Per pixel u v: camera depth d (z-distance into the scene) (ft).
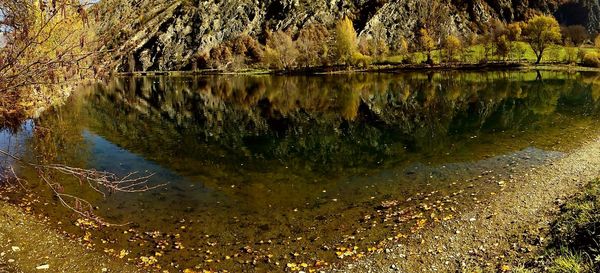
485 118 114.11
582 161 64.80
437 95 177.99
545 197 50.24
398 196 55.26
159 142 101.24
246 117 146.30
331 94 209.15
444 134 95.71
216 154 87.35
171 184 64.85
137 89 300.81
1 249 40.93
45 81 22.27
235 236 44.98
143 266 38.40
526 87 188.85
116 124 131.44
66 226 47.24
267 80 343.46
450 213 47.75
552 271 31.48
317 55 437.17
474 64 338.13
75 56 20.90
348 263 38.29
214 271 37.47
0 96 21.68
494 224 43.96
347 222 47.57
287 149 91.50
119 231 46.34
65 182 63.82
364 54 433.07
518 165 65.00
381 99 176.45
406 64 378.73
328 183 63.52
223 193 60.03
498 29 421.59
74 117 143.13
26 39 20.76
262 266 38.32
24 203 54.03
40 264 38.52
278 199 56.85
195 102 204.44
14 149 83.56
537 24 312.09
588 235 35.53
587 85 187.11
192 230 46.75
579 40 453.99
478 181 58.70
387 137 98.12
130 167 76.23
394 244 41.24
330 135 106.32
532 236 39.99
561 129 91.20
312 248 41.55
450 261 37.55
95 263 38.96
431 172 65.21
